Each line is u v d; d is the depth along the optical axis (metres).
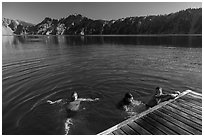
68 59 21.42
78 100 8.58
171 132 5.51
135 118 6.33
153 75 13.29
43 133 6.21
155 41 49.81
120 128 5.78
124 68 15.90
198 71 14.30
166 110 6.84
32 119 7.16
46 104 8.51
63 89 10.62
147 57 21.98
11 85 11.57
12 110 8.02
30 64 18.38
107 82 11.73
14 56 24.05
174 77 12.68
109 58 21.78
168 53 25.17
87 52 28.20
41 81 12.32
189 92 8.54
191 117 6.30
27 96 9.66
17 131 6.37
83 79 12.53
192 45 35.59
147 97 9.09
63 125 6.65
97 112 7.54
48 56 24.06
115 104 8.28
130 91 9.99
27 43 51.56
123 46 37.38
